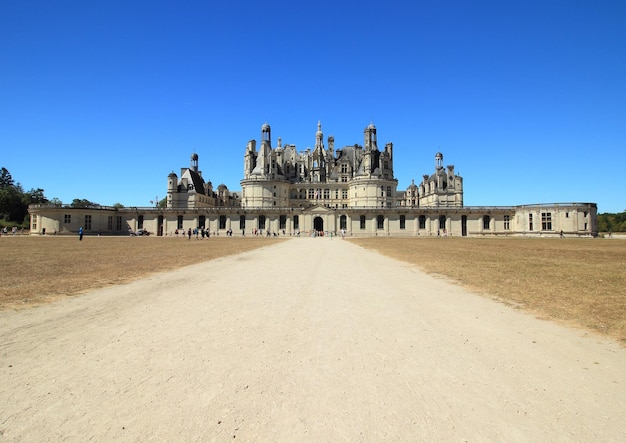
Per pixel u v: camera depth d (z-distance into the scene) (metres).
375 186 115.38
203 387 6.71
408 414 5.84
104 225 106.62
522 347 8.86
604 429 5.39
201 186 127.69
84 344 8.94
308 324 10.91
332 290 16.48
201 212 110.75
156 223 111.00
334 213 110.62
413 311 12.54
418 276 20.97
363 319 11.51
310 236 104.69
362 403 6.19
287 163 130.62
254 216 111.69
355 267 25.56
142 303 13.49
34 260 27.88
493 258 31.52
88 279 18.88
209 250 41.81
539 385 6.82
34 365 7.63
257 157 125.44
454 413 5.87
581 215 98.88
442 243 61.66
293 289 16.69
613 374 7.28
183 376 7.16
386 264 27.50
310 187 126.12
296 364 7.83
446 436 5.24
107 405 6.06
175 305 13.21
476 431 5.36
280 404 6.14
